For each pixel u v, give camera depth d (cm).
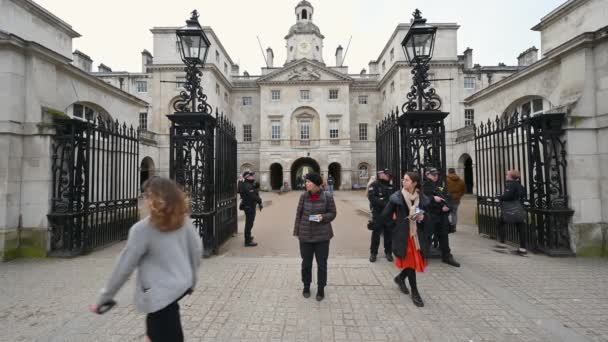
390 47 3431
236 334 316
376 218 572
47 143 618
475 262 562
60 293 428
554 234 611
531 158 626
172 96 3186
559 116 613
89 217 685
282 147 3669
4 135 596
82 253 627
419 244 388
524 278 475
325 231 404
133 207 829
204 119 621
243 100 3922
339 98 3709
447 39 3139
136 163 859
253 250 682
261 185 3619
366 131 3884
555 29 1146
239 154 3856
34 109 624
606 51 605
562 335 310
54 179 626
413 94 663
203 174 621
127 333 320
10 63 602
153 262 205
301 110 3731
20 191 615
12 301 402
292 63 3697
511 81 982
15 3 1022
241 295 416
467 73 3133
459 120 3094
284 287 446
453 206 798
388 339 305
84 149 646
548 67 836
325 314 360
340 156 3659
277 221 1166
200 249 231
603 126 605
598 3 971
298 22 4431
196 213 611
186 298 405
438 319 346
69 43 1257
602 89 610
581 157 610
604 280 465
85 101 967
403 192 401
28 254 607
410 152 637
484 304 383
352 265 551
